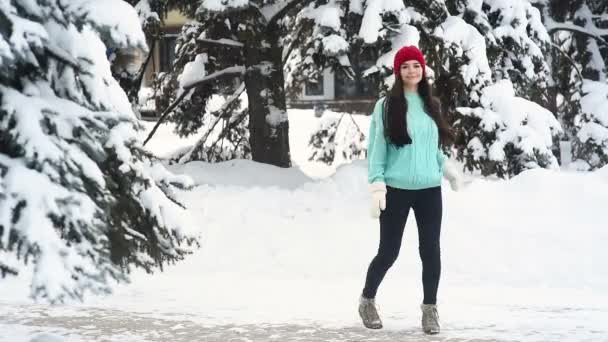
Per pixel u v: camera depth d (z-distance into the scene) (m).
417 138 7.23
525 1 19.20
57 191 5.62
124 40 6.05
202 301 9.36
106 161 6.53
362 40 16.23
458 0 17.73
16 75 6.14
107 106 6.50
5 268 6.17
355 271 12.03
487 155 17.44
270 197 14.51
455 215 13.34
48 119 5.97
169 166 17.48
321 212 14.04
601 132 24.03
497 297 9.81
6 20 5.78
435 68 17.11
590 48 26.47
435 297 7.23
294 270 12.15
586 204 13.43
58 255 5.43
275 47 19.45
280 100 19.58
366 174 15.18
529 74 18.45
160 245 6.95
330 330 7.37
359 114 42.09
